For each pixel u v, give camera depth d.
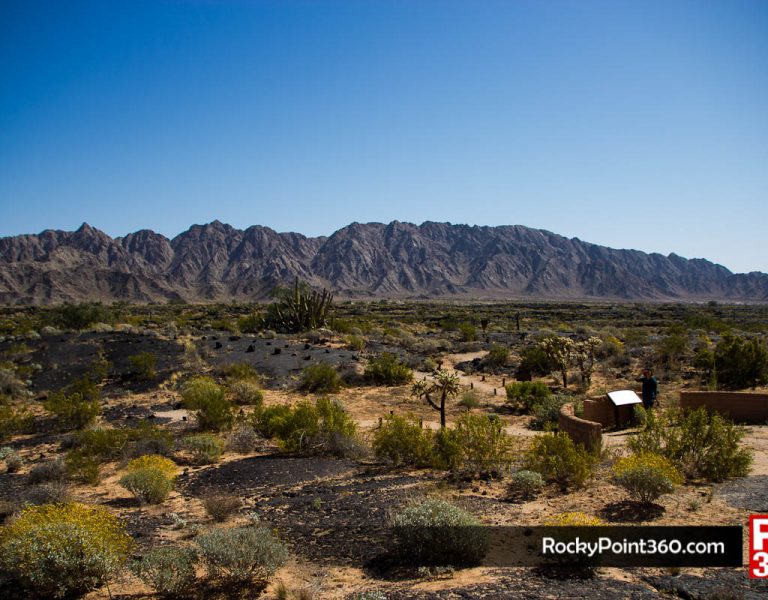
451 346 44.38
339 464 15.53
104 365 30.56
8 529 8.38
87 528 7.92
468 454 13.94
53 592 7.57
